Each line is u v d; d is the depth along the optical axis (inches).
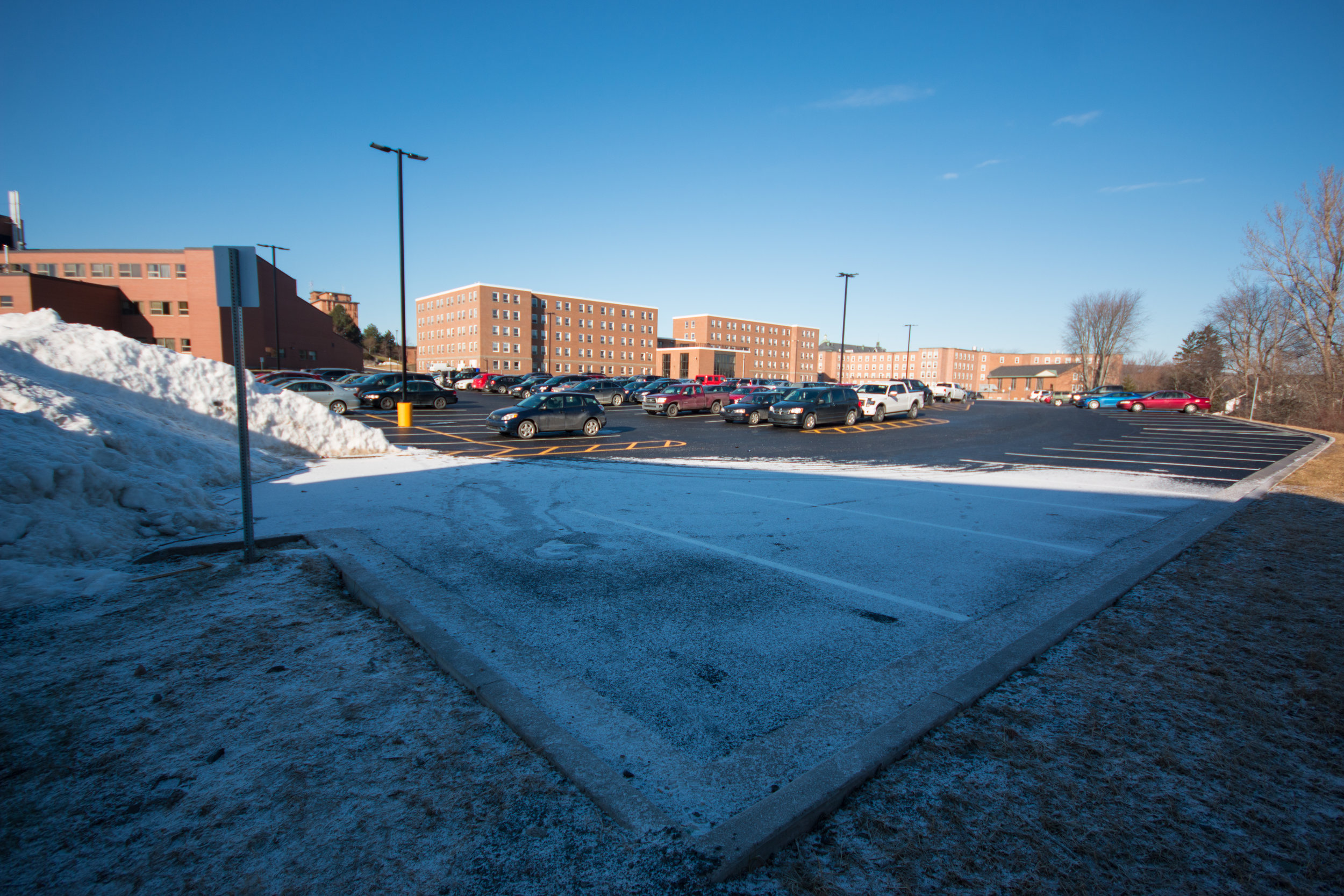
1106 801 101.0
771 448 673.0
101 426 330.0
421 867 85.0
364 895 80.0
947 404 1934.1
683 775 109.3
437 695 133.3
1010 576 227.8
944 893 82.7
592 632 174.1
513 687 134.1
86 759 107.8
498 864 85.8
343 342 2519.7
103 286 2057.1
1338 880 85.3
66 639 156.4
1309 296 1195.9
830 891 83.1
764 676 149.8
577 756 109.7
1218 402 1776.6
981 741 118.0
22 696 129.0
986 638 170.6
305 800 98.3
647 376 1728.6
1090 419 1210.0
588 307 4224.9
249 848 88.3
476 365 3690.9
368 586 196.7
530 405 745.6
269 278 2188.7
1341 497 370.9
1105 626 174.1
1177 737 119.4
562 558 243.8
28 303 1843.0
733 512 335.9
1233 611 185.0
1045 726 123.3
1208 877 85.7
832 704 133.9
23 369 387.2
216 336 2113.7
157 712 123.6
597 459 560.1
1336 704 131.8
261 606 181.0
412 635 161.5
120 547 238.5
